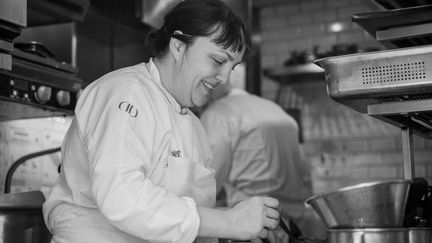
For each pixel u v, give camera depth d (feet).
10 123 9.04
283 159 10.82
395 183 5.09
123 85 4.95
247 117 10.36
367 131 16.56
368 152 16.49
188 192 5.38
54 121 9.89
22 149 9.20
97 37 11.39
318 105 17.22
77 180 5.09
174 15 5.25
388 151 16.29
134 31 10.96
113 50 11.95
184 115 5.57
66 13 8.87
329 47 17.31
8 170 8.81
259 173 10.37
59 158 9.92
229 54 5.14
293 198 11.08
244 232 4.96
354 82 5.37
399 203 5.11
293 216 11.07
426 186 5.32
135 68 5.44
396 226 5.17
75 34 9.63
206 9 5.07
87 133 4.83
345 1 17.28
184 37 5.09
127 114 4.74
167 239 4.57
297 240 5.71
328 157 16.88
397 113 5.60
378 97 5.45
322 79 16.79
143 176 4.61
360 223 5.20
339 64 5.43
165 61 5.40
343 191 5.21
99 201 4.47
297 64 16.26
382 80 5.26
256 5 17.89
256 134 10.30
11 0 6.59
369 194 5.13
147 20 10.84
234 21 5.15
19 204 6.78
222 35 5.03
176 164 5.27
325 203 5.35
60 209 5.21
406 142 6.51
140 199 4.45
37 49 8.20
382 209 5.13
